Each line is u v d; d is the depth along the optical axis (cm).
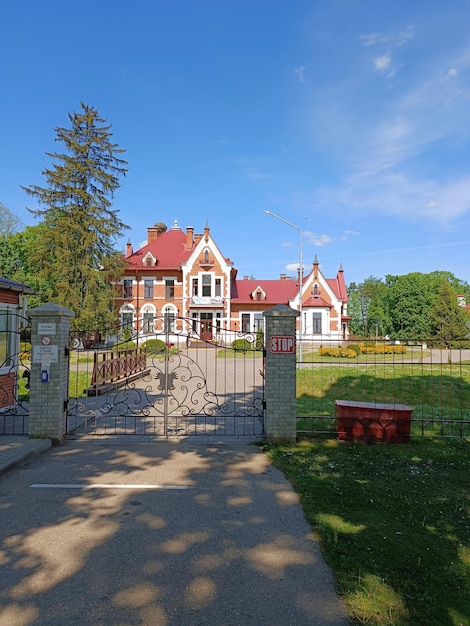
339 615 308
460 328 5228
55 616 305
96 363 1314
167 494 536
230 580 350
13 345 1078
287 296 4691
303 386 1500
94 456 703
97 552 394
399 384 1548
